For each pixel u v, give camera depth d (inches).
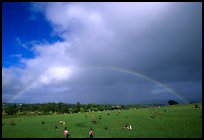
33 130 2674.7
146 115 3319.4
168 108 4222.4
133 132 2304.4
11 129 2805.1
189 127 2359.7
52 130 2618.1
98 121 3085.6
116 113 3784.5
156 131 2289.6
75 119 3346.5
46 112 6988.2
